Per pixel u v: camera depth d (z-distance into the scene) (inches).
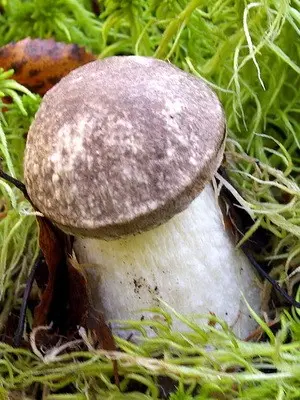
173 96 4.6
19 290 6.3
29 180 4.8
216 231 5.3
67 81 4.9
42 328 5.4
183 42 7.5
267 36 6.0
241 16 6.5
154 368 4.8
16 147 7.0
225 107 6.8
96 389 5.2
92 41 8.4
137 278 5.1
